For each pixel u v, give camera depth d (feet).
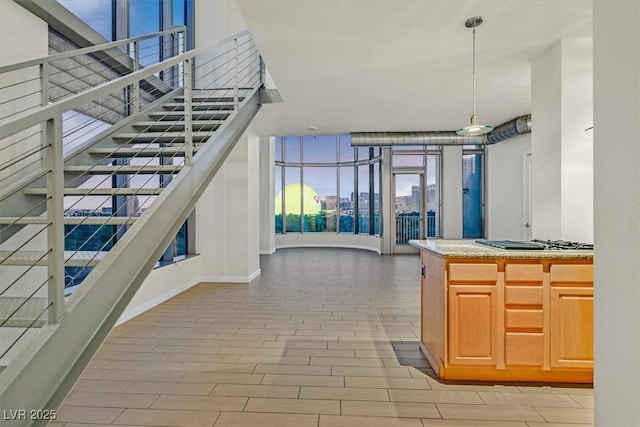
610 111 2.72
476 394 7.61
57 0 9.93
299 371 8.63
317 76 12.41
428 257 9.37
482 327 8.10
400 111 16.70
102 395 7.49
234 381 8.13
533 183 11.09
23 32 8.54
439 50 10.44
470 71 12.00
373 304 14.74
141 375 8.39
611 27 2.71
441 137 20.68
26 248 8.46
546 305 8.02
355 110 16.51
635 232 2.50
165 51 16.80
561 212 9.77
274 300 15.38
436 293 8.70
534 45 10.12
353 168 36.40
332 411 6.95
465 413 6.91
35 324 5.07
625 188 2.58
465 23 8.95
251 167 20.03
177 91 14.96
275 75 12.34
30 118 4.00
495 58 11.02
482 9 8.35
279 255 30.89
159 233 7.09
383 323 12.25
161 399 7.35
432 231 31.12
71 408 7.00
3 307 5.65
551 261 8.02
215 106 13.84
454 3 8.11
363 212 35.83
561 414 6.89
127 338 10.82
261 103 15.38
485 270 8.05
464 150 30.25
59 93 9.96
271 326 11.93
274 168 33.30
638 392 2.47
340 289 17.52
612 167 2.71
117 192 7.39
